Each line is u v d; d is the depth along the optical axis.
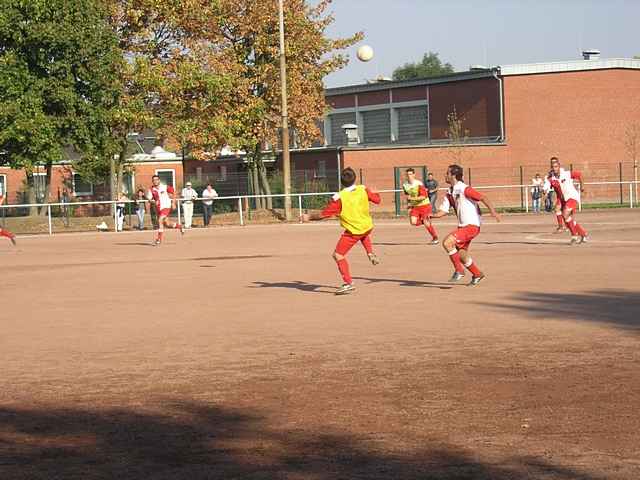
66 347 13.15
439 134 74.44
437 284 19.31
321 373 10.78
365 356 11.72
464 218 18.94
